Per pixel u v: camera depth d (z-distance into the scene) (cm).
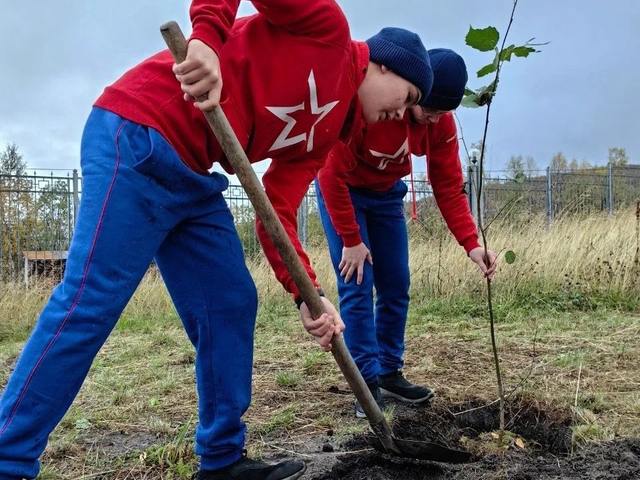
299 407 324
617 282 669
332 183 291
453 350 456
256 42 190
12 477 163
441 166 323
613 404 307
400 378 327
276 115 193
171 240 197
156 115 177
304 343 512
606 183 1438
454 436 283
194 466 246
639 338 479
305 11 187
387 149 296
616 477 215
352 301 307
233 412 200
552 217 983
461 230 317
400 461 240
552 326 541
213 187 192
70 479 241
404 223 332
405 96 224
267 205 183
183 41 164
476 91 244
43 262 972
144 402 343
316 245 995
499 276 697
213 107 168
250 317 204
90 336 169
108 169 172
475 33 233
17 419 164
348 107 213
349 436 274
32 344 168
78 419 311
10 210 988
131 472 245
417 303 682
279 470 205
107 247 170
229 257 200
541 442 273
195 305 199
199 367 202
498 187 859
